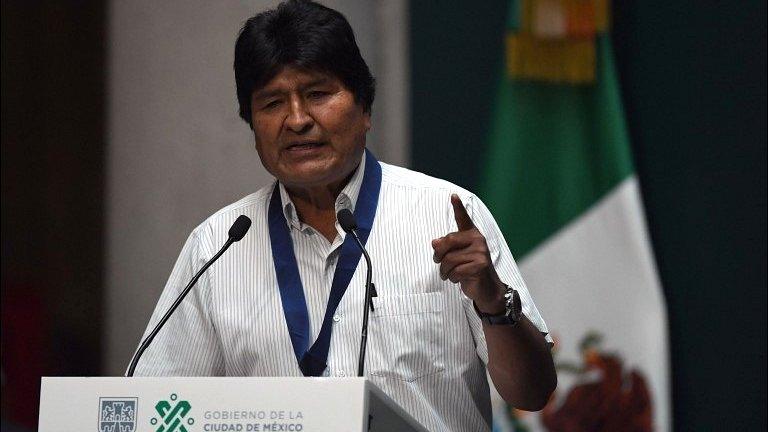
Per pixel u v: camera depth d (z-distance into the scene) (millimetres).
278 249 10031
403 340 9539
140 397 7625
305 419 7305
